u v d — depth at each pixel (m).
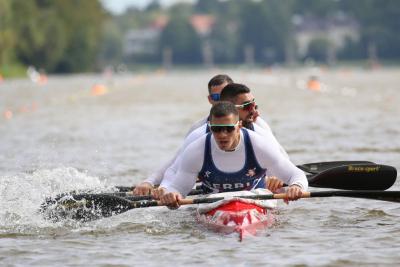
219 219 33.41
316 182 38.06
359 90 175.00
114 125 86.75
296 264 27.41
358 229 33.25
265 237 31.77
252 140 33.88
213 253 29.14
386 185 37.69
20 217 36.06
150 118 96.56
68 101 145.62
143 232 33.31
